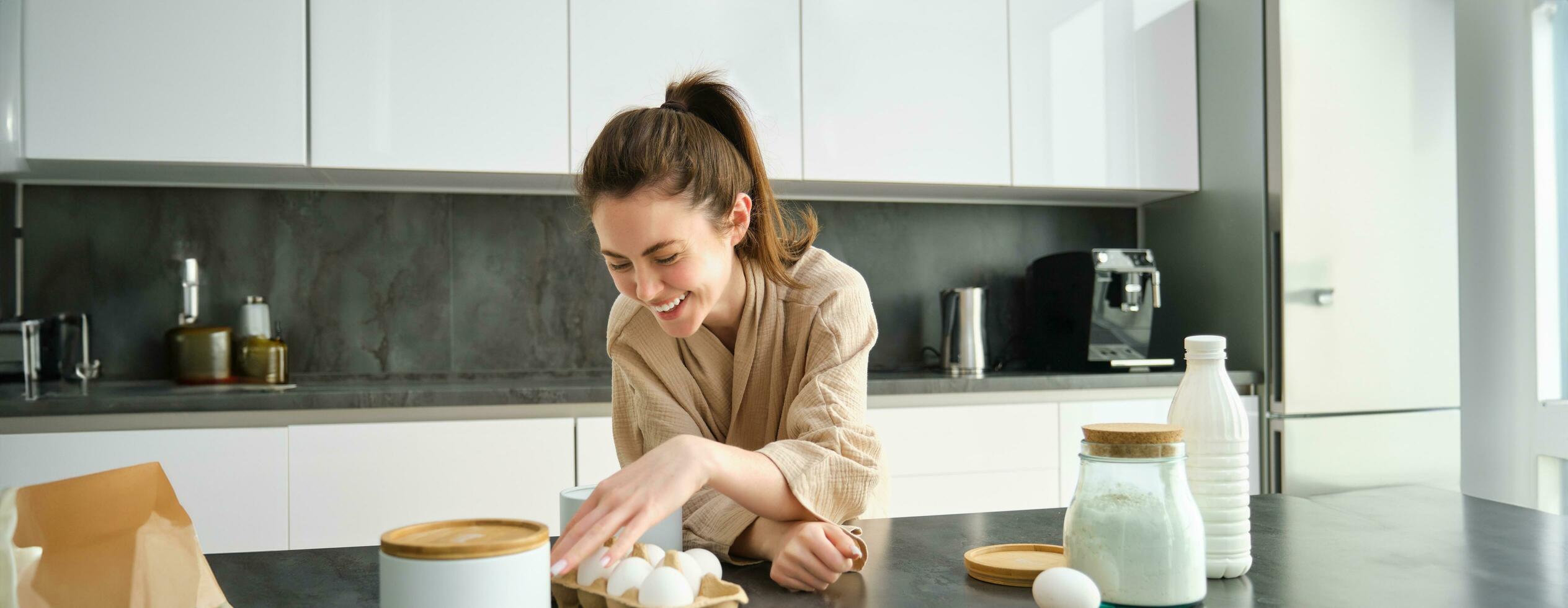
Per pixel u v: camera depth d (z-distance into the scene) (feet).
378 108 8.07
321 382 8.84
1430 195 9.16
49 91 7.59
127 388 7.79
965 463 8.23
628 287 3.29
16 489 2.30
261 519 7.02
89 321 8.66
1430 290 9.14
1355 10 8.97
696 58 8.57
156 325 8.79
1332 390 8.84
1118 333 9.45
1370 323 8.96
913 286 10.32
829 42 8.87
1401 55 9.10
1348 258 8.90
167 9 7.77
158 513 2.48
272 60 7.91
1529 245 7.93
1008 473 8.35
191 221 8.84
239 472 6.99
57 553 2.30
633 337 3.80
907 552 3.13
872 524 3.57
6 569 2.23
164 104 7.75
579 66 8.36
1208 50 9.64
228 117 7.84
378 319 9.15
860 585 2.76
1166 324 10.37
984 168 9.18
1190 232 9.95
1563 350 7.91
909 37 9.05
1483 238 8.36
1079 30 9.45
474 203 9.35
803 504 3.06
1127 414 8.75
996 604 2.56
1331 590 2.66
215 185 8.88
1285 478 8.71
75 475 6.77
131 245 8.75
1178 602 2.49
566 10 8.36
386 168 8.08
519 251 9.42
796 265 3.87
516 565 2.12
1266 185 8.90
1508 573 2.82
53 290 8.61
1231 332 9.33
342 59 8.02
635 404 4.00
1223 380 2.83
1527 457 7.97
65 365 8.46
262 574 2.94
